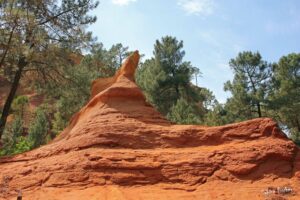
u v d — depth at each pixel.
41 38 27.92
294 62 45.50
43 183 16.34
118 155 16.66
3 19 27.42
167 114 43.47
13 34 27.56
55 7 31.12
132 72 22.83
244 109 42.97
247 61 45.00
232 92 45.03
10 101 28.95
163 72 46.59
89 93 32.25
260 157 16.33
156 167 16.19
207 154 16.73
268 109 43.47
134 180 15.85
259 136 17.55
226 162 16.34
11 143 44.19
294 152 16.70
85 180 15.88
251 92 44.16
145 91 46.22
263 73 45.09
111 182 15.73
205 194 14.91
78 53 31.69
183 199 14.48
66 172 16.34
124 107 19.98
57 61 30.14
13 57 28.39
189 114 38.41
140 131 18.31
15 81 29.17
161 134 18.30
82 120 20.69
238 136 17.83
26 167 17.73
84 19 31.94
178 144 17.98
